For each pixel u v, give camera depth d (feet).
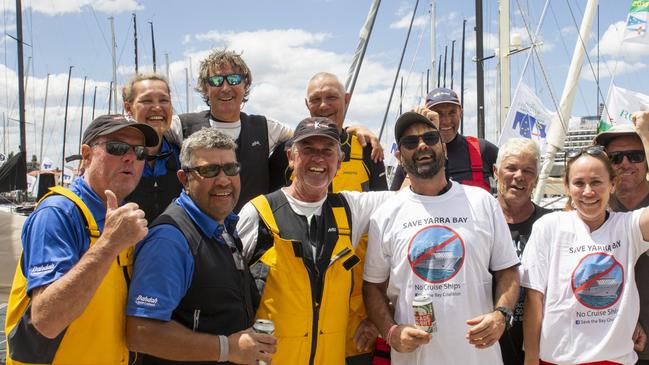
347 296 10.44
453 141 15.44
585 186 10.13
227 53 13.78
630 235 10.14
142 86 12.64
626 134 11.77
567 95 28.45
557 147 28.48
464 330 9.74
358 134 14.01
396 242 10.29
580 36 28.37
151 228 8.93
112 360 8.33
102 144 8.62
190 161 9.26
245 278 9.55
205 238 9.08
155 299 8.28
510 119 30.30
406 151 10.39
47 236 7.80
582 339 9.89
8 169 47.26
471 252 9.98
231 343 8.55
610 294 9.92
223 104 13.65
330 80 14.48
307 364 9.90
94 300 8.07
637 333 10.41
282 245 10.02
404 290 10.14
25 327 7.63
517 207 12.03
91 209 8.50
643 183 11.94
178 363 8.90
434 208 10.29
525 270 10.53
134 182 8.99
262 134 14.14
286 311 9.82
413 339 9.50
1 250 14.01
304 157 10.43
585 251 10.12
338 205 10.83
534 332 10.34
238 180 9.57
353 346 11.36
